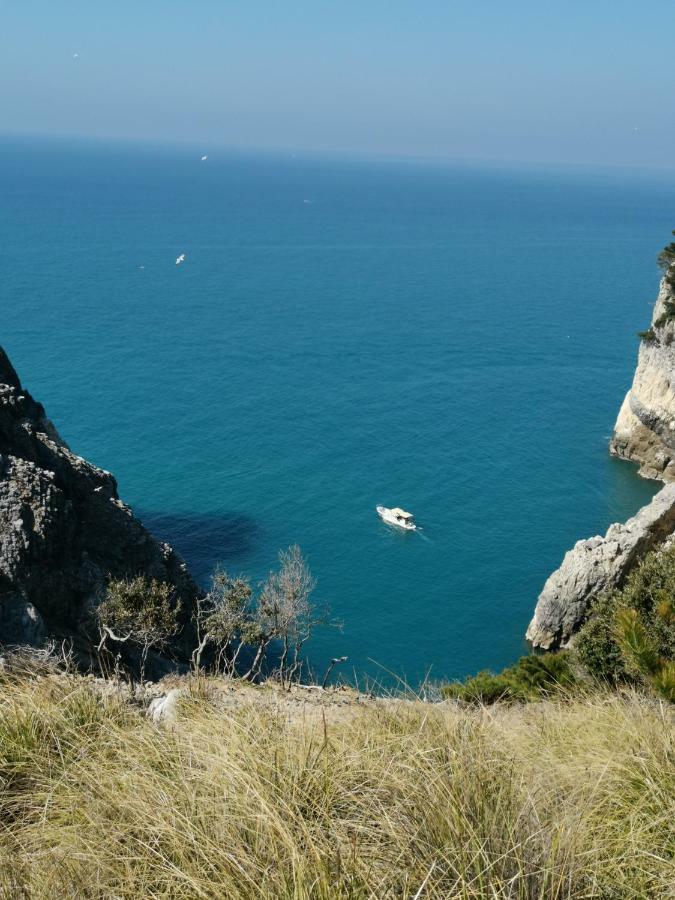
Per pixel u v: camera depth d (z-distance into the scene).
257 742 6.13
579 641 18.67
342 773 5.62
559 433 129.38
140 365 159.38
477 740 6.31
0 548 39.09
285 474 109.81
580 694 12.32
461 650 72.38
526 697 15.17
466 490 107.06
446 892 4.40
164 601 28.72
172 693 10.15
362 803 5.26
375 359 172.75
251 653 59.31
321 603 78.38
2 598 37.38
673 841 5.37
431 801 5.09
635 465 115.69
